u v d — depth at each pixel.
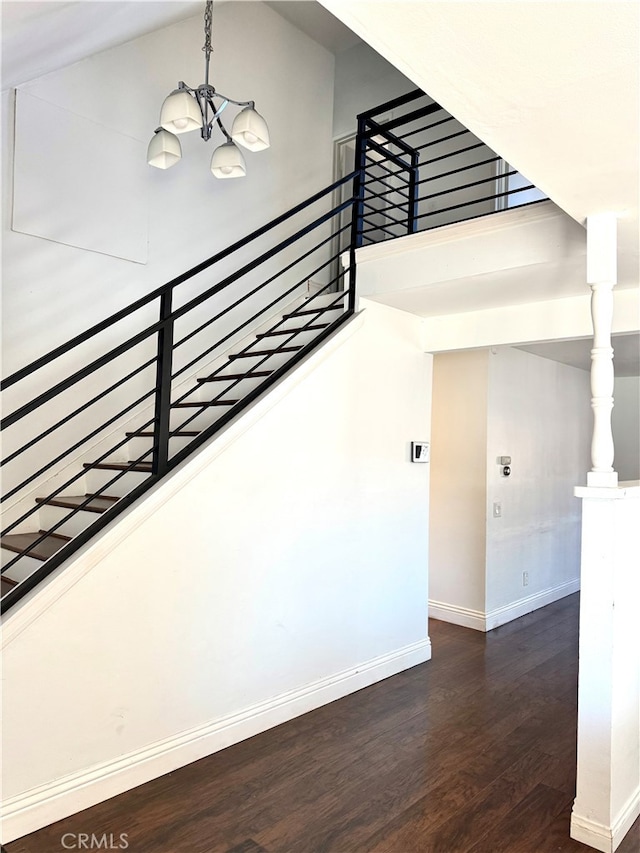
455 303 3.68
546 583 5.78
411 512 3.98
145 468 2.75
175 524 2.57
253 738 2.88
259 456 2.94
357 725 3.05
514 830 2.22
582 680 2.22
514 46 1.33
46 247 3.48
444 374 5.13
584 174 1.96
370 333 3.63
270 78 5.00
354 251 3.65
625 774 2.29
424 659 4.07
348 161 5.77
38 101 3.43
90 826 2.17
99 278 3.73
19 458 3.35
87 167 3.67
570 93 1.51
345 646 3.47
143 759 2.46
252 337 4.55
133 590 2.43
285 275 5.09
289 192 5.16
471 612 4.88
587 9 1.20
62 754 2.22
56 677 2.21
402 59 1.40
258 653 2.96
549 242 2.86
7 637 2.08
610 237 2.31
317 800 2.38
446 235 3.21
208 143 4.45
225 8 4.60
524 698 3.43
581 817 2.18
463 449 4.98
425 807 2.35
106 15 2.42
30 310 3.41
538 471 5.61
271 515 3.01
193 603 2.65
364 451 3.59
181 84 3.23
